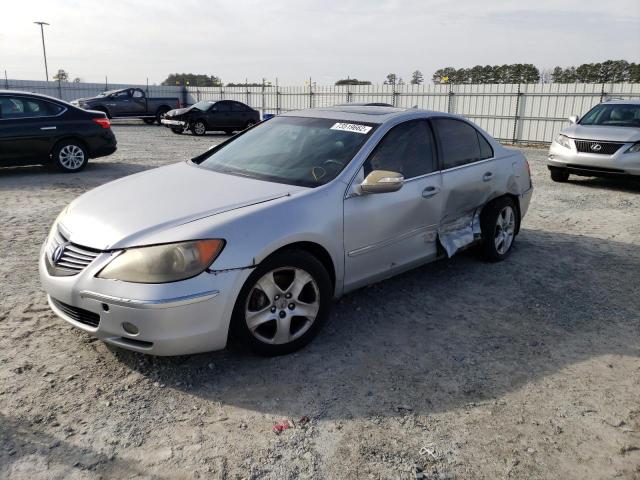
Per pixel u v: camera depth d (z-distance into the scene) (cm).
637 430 285
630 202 891
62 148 1048
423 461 258
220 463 253
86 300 307
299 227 338
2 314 397
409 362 351
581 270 542
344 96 2661
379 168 403
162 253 296
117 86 3516
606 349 376
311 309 355
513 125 2106
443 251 471
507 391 320
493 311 437
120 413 287
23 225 648
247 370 334
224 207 336
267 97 3052
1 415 280
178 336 299
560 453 266
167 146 1684
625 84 1833
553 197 930
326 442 270
